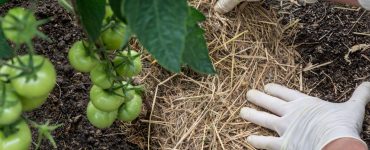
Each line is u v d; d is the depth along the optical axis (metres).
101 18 0.58
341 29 1.19
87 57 0.67
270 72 1.15
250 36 1.16
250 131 1.11
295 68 1.16
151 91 1.11
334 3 1.21
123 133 1.10
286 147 1.05
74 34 1.15
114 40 0.68
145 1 0.48
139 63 0.79
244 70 1.14
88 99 1.11
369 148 1.11
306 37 1.18
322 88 1.16
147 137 1.10
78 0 0.57
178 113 1.11
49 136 0.63
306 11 1.20
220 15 1.15
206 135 1.10
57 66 1.12
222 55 1.15
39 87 0.56
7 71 0.58
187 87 1.13
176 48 0.48
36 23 0.51
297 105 1.09
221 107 1.12
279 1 1.19
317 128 1.05
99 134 1.09
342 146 1.00
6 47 0.60
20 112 0.59
